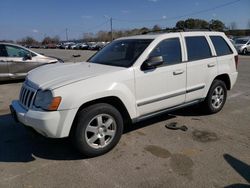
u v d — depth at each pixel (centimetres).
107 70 402
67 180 327
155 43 446
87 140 372
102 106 378
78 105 353
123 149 409
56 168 356
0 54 945
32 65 1003
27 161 376
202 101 541
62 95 345
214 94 564
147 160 375
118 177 332
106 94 376
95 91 366
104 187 312
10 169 354
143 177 332
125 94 398
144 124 514
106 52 503
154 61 414
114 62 452
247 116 566
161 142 434
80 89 357
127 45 471
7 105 673
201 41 525
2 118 561
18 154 397
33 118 348
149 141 438
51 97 344
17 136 462
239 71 1281
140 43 457
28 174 341
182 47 484
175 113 580
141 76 417
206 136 458
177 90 475
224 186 313
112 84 384
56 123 344
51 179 329
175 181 323
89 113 366
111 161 373
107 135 392
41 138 451
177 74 467
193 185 315
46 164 367
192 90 502
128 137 454
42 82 374
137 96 418
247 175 336
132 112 415
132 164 364
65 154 396
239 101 694
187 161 371
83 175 338
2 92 831
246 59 1986
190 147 415
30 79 407
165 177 332
